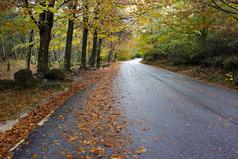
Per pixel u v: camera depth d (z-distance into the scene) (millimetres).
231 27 9016
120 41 29531
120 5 10719
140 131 3918
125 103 6211
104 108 5582
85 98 6828
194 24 13156
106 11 11227
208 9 9000
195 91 8219
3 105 5438
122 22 13875
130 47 41406
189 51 15844
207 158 2908
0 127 4055
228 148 3215
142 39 27781
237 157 2932
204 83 10617
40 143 3326
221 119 4633
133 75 14727
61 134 3707
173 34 16594
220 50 12703
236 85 8914
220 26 9000
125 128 4062
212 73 11844
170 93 7805
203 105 5918
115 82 10867
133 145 3311
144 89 8727
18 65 27266
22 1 6352
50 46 15000
